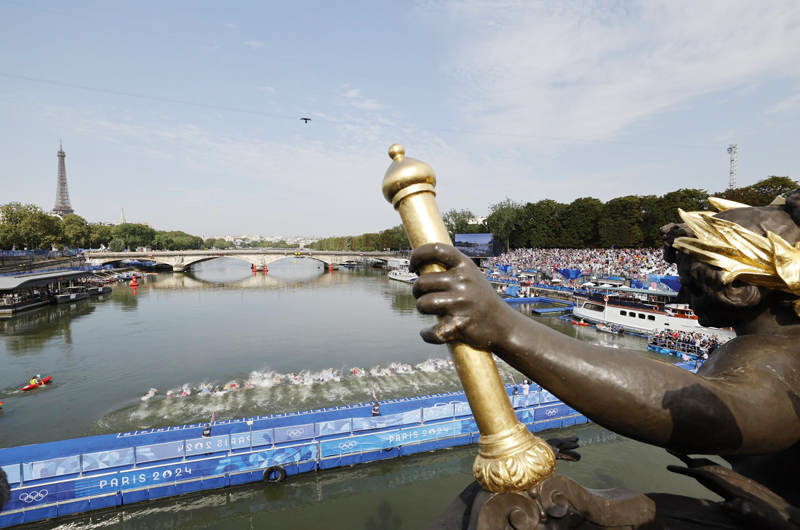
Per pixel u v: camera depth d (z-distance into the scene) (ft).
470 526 8.21
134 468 60.80
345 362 130.21
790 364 7.98
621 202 298.35
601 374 7.05
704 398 6.98
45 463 57.77
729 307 9.50
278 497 64.69
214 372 120.37
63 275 242.78
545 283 252.42
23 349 142.92
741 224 9.67
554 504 8.00
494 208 364.99
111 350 141.79
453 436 75.51
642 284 186.29
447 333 7.31
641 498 9.11
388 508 63.00
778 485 9.56
